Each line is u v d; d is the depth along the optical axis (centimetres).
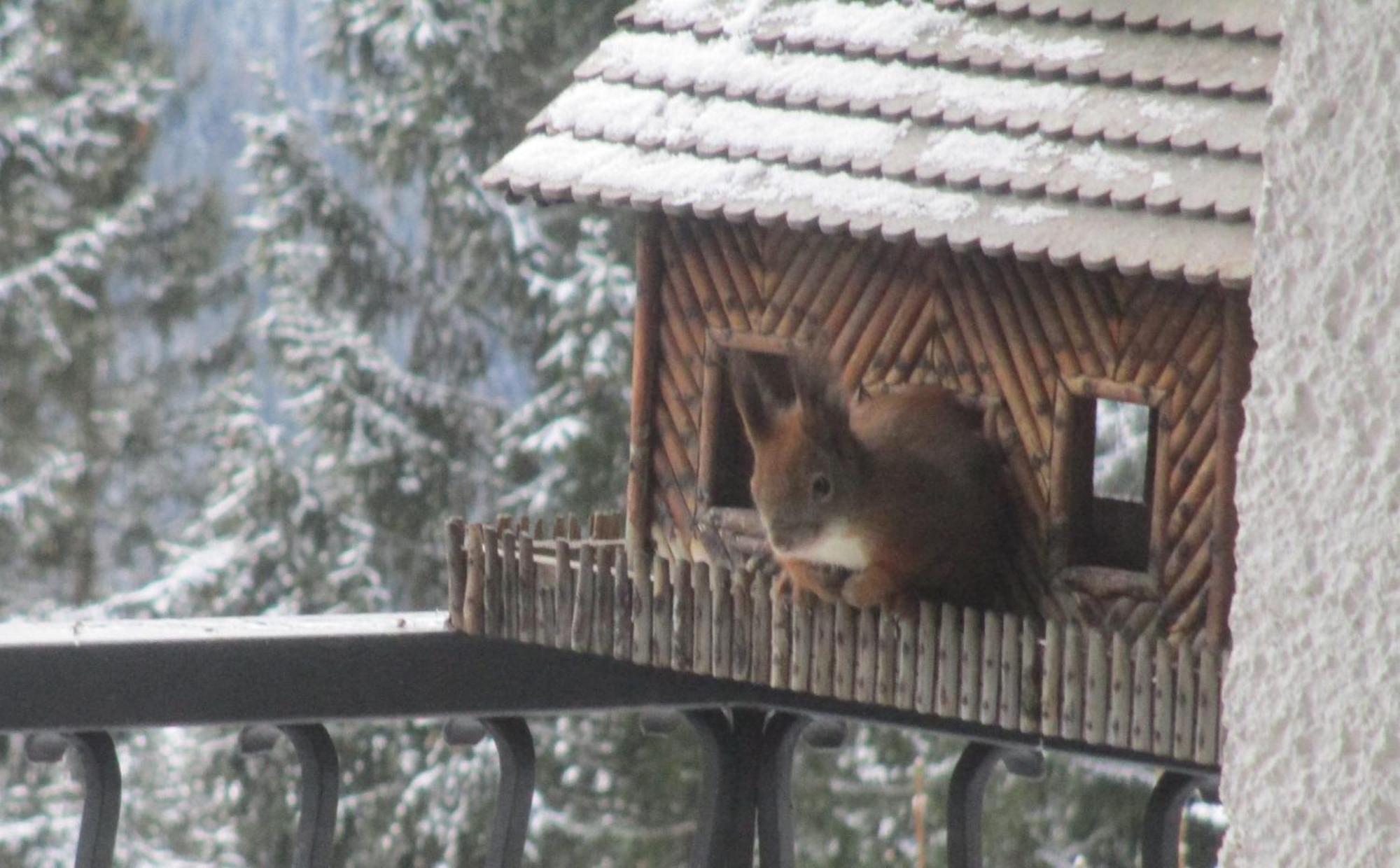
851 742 2353
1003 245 568
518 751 604
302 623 569
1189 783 583
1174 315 572
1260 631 264
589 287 2716
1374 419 250
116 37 3978
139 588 3869
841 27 661
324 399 2916
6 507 3694
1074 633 527
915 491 618
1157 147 573
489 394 3044
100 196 3888
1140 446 1814
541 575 605
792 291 660
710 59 676
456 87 2944
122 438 3956
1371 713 249
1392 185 248
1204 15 601
